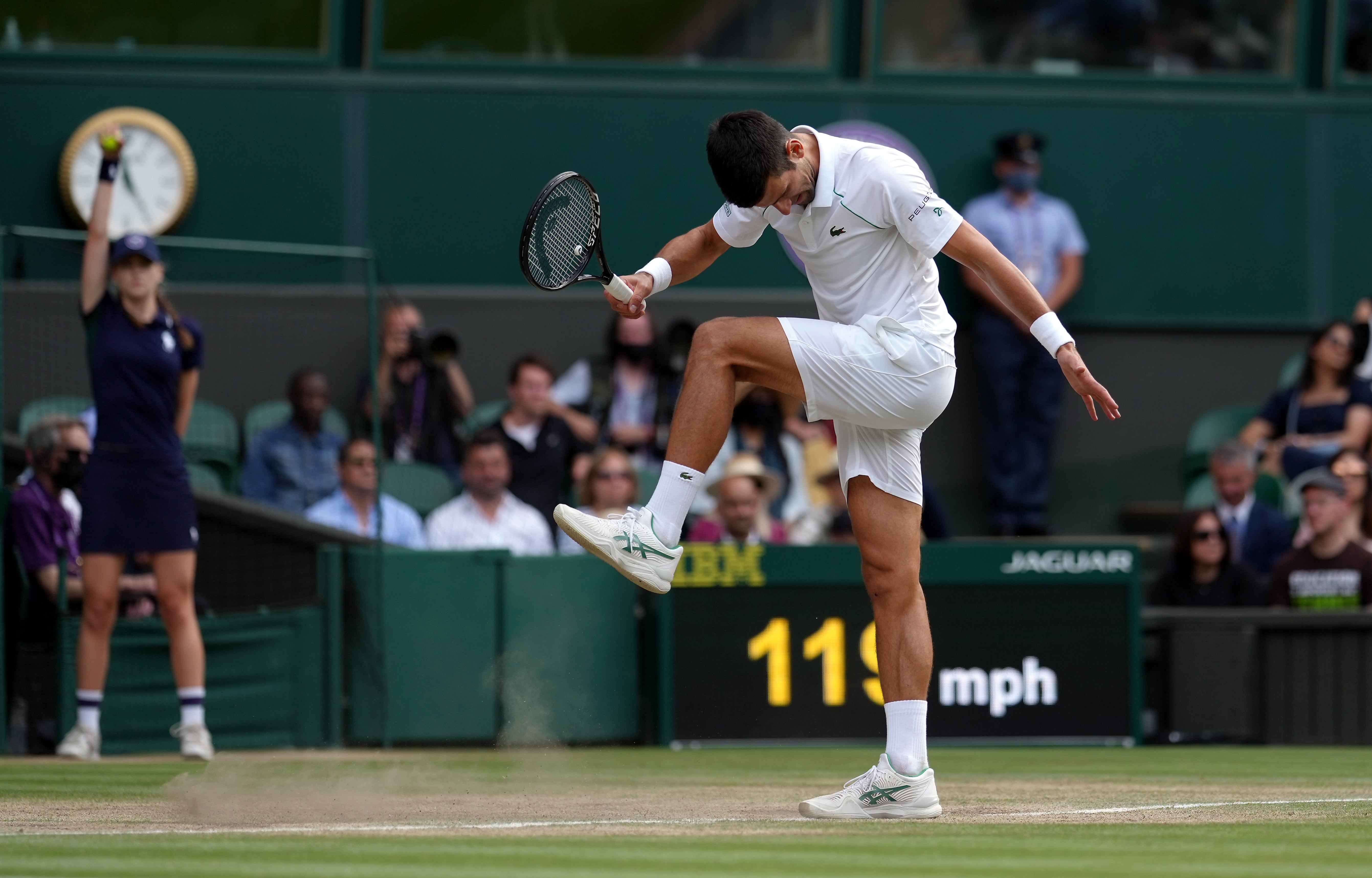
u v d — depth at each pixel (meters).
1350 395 22.88
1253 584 18.91
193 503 14.75
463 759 14.67
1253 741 17.67
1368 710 17.41
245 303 23.14
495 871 6.08
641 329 22.55
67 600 16.17
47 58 24.39
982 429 25.27
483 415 22.75
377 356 18.52
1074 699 17.09
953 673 16.97
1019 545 17.12
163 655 16.36
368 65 25.19
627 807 9.35
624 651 17.16
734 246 9.40
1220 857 6.72
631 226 25.59
